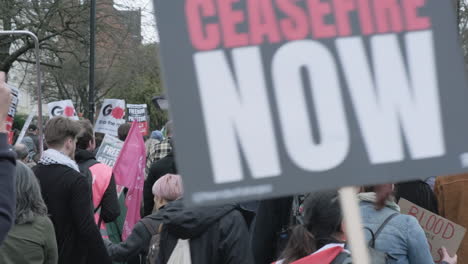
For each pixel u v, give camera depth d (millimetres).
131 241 4344
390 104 1977
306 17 1982
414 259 3434
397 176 1955
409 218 3486
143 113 15227
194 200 1870
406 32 2000
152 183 7129
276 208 4645
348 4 1993
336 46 1979
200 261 3658
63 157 4609
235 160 1900
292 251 2957
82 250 4574
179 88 1898
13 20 21641
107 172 5559
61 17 21734
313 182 1929
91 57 16078
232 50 1934
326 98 1962
